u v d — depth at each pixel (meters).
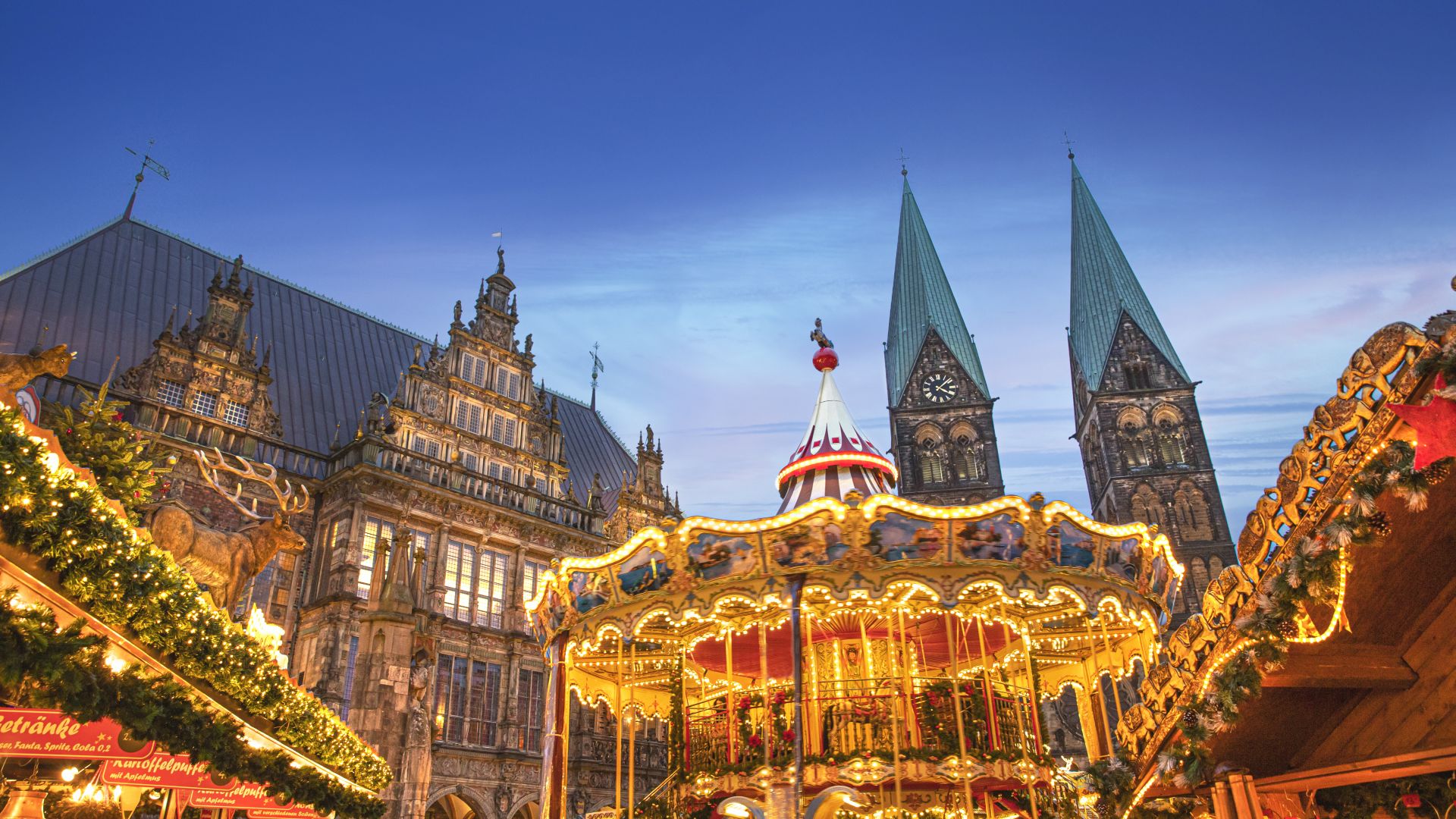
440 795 39.84
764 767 14.95
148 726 9.80
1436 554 8.53
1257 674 8.79
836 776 14.59
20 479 7.88
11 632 8.13
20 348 38.53
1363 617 9.08
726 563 14.46
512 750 43.00
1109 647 16.73
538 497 50.59
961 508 13.62
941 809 15.21
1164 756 10.11
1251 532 8.83
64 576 8.62
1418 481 7.22
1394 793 9.54
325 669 37.53
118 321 43.56
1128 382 87.62
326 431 48.03
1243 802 9.44
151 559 9.59
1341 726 10.16
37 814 11.96
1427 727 9.25
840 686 16.78
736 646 19.12
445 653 42.75
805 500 17.73
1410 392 7.20
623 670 18.84
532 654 46.53
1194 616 9.82
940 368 91.81
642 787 48.84
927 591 14.01
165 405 39.75
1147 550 14.49
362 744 18.09
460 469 47.06
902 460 88.25
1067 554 14.03
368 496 42.28
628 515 58.81
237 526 39.75
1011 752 15.30
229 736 12.33
